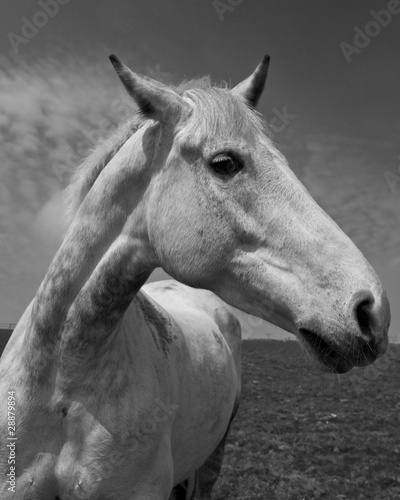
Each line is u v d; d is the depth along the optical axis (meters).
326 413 11.94
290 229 2.00
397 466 7.60
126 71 2.24
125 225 2.36
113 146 2.56
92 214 2.38
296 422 10.80
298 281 1.95
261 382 17.03
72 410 2.23
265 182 2.08
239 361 4.32
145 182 2.34
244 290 2.12
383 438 9.53
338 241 1.96
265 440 8.98
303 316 1.91
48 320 2.28
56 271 2.34
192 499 3.84
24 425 2.26
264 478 6.62
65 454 2.25
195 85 2.46
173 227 2.19
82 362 2.23
